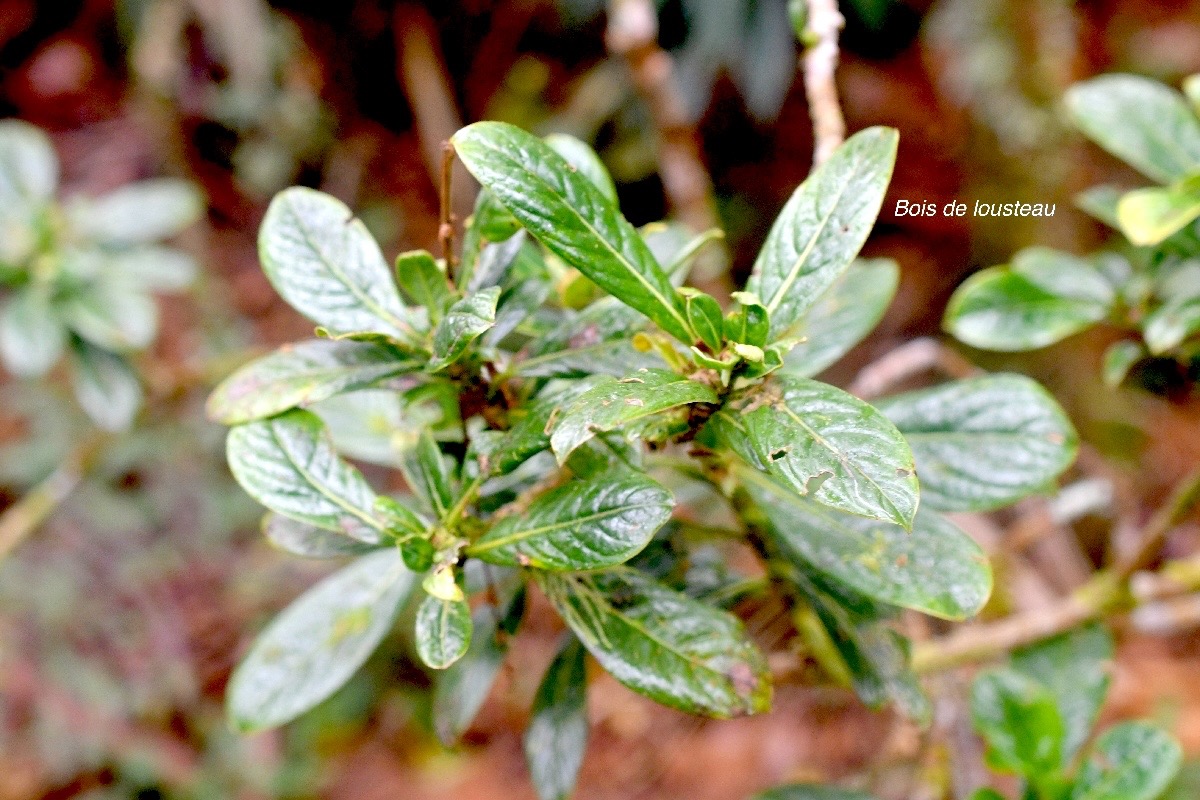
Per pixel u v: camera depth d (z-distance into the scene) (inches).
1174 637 50.1
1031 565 41.9
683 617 17.7
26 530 38.2
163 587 53.6
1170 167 20.8
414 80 62.9
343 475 17.9
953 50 48.9
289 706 19.5
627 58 31.0
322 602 20.0
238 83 62.9
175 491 55.1
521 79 65.7
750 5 54.9
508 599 19.0
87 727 49.5
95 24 70.2
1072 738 20.9
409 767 56.1
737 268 60.6
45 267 31.5
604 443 17.6
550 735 19.3
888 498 15.8
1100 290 21.4
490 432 17.6
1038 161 47.5
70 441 54.0
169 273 33.2
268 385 17.7
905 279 57.1
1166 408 53.2
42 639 50.1
